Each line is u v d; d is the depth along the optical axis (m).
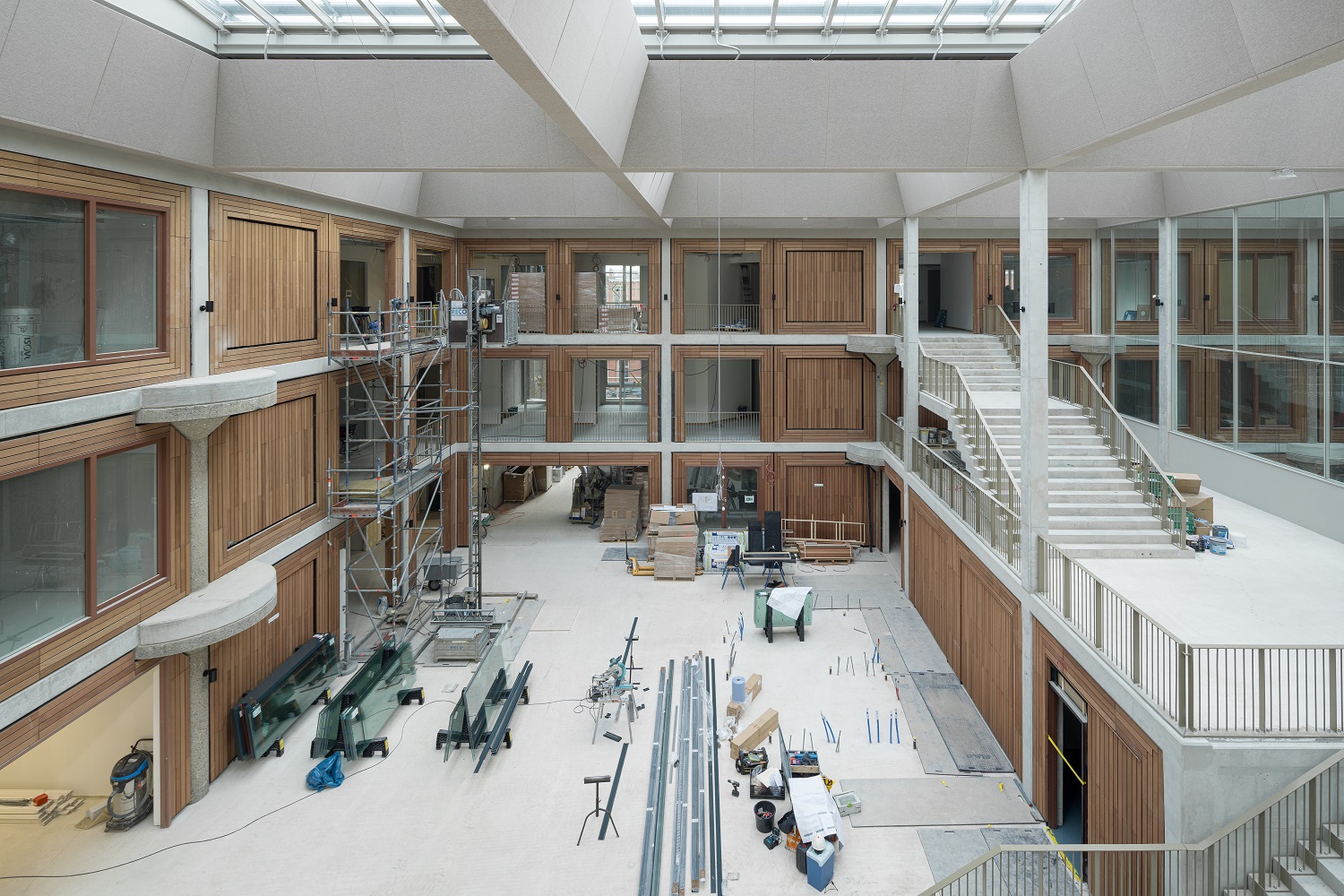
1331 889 7.10
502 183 19.34
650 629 17.75
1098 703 9.48
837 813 10.45
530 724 13.54
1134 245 20.81
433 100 11.85
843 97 11.60
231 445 12.37
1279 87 11.08
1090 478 14.65
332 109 11.69
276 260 13.92
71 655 9.29
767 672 15.52
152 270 11.09
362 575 20.83
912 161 12.12
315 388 15.25
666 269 24.11
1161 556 12.86
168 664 10.91
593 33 8.83
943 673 15.52
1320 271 13.88
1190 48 7.96
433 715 13.98
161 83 10.09
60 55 8.38
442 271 23.45
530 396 34.91
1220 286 17.00
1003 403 17.28
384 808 11.19
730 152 12.26
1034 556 11.48
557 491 32.97
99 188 9.90
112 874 9.82
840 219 21.03
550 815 10.99
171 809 10.91
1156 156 11.72
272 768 12.30
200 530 11.54
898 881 9.62
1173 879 7.61
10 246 8.75
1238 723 7.86
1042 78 10.55
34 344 9.06
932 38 13.75
